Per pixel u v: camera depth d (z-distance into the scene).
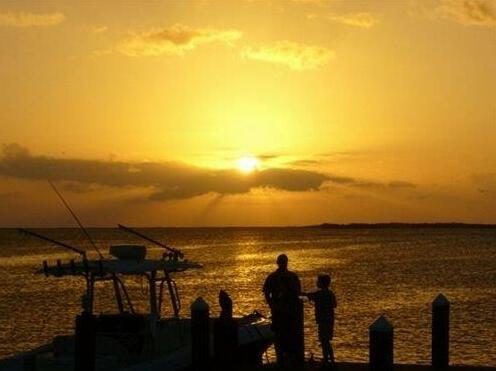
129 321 16.09
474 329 36.72
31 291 58.50
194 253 131.50
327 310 16.67
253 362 18.64
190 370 16.41
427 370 16.19
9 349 33.28
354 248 156.50
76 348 14.59
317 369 16.70
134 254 17.55
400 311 45.28
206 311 15.30
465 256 119.25
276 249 150.50
